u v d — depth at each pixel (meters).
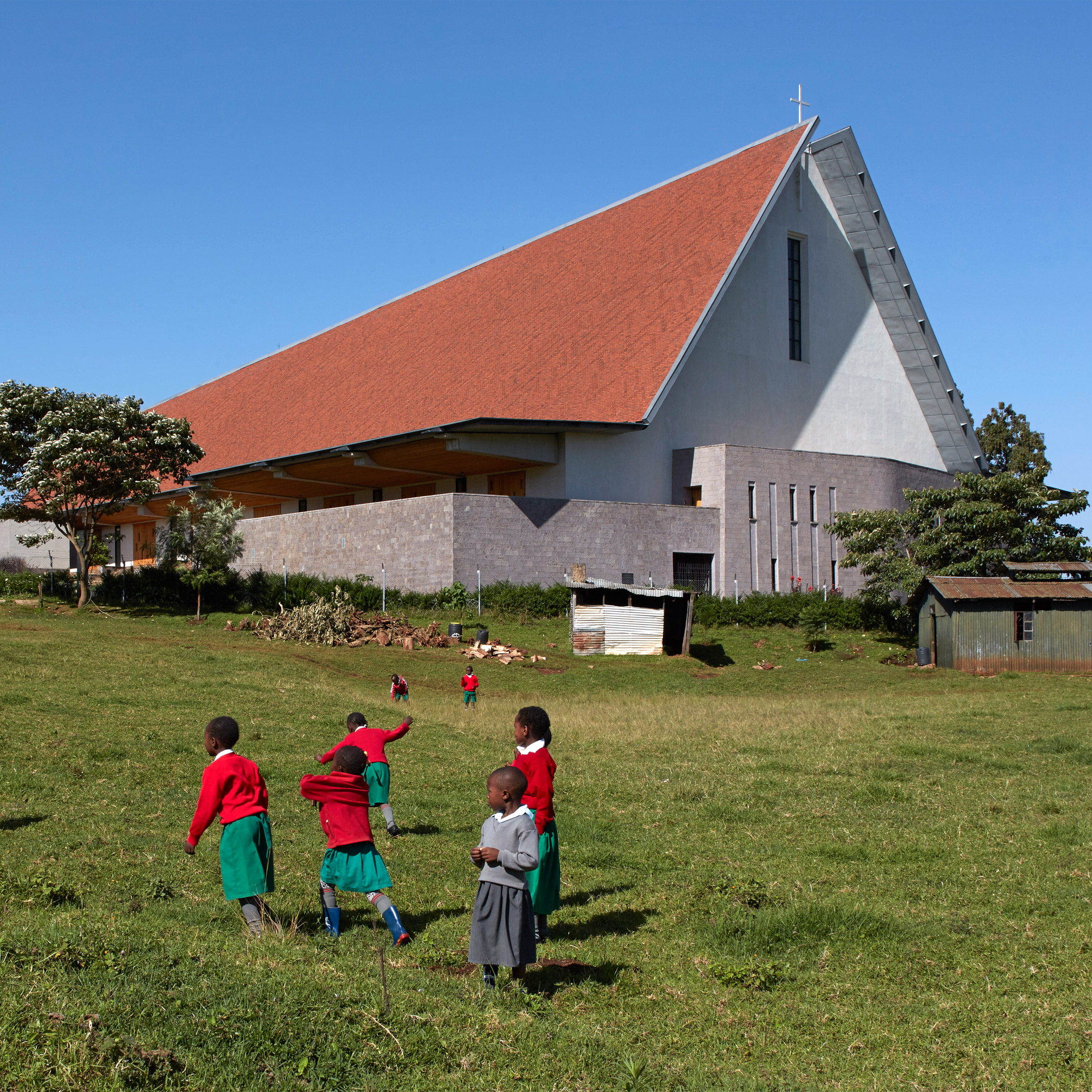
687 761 16.98
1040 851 10.97
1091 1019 6.73
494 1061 5.80
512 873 6.94
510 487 46.56
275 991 6.29
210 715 18.81
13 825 11.05
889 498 50.53
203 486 46.09
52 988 5.87
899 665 36.06
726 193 52.03
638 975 7.55
